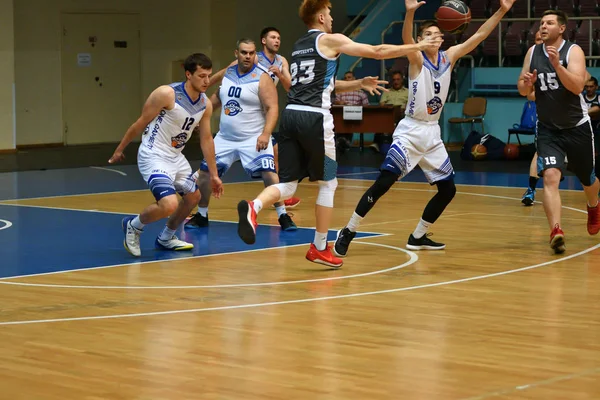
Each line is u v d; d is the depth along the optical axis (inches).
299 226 469.4
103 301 299.7
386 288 317.1
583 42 913.5
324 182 345.7
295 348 242.1
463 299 299.6
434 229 451.8
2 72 957.8
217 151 471.2
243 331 259.9
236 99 465.7
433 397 202.1
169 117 376.8
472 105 924.0
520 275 339.0
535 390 205.9
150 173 380.2
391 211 521.0
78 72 1048.2
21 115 1002.7
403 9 1038.4
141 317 276.8
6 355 236.1
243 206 324.8
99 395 204.2
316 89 335.6
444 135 965.2
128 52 1087.6
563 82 369.1
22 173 766.5
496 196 589.3
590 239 418.9
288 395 203.8
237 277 339.0
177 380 214.8
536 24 948.6
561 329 261.0
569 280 329.4
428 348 241.6
